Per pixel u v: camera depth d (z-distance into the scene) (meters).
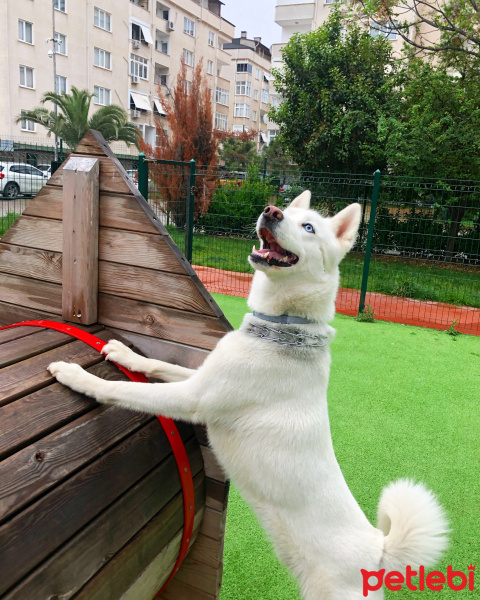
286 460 1.71
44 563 1.25
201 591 2.05
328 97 12.78
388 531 1.90
